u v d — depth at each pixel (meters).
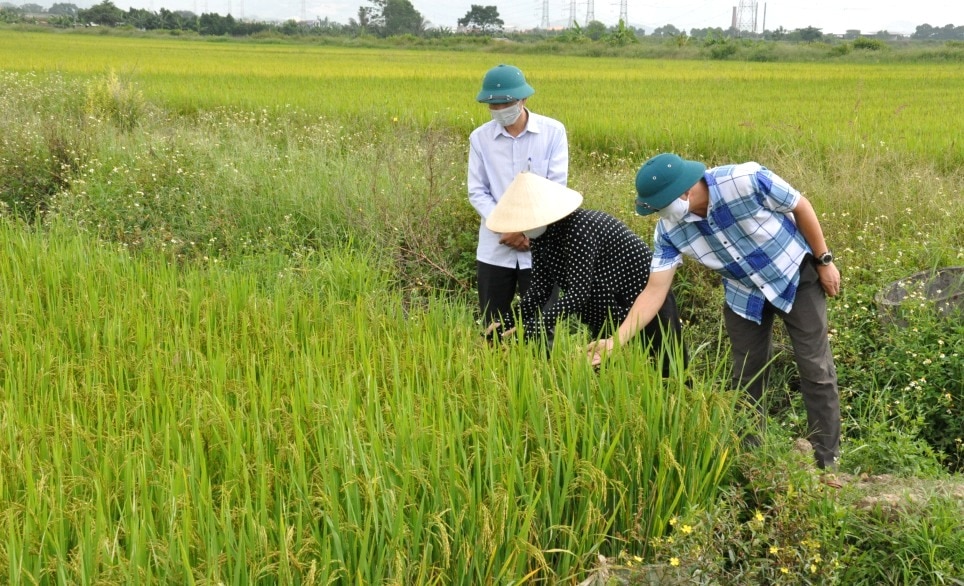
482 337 4.98
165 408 3.90
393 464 3.35
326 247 8.44
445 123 15.54
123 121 15.05
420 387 4.14
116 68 30.22
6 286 5.73
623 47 62.50
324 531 3.03
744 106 19.56
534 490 3.50
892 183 9.20
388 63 42.53
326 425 3.70
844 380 5.90
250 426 3.72
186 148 10.66
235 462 3.44
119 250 7.05
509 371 4.12
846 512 3.83
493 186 6.02
